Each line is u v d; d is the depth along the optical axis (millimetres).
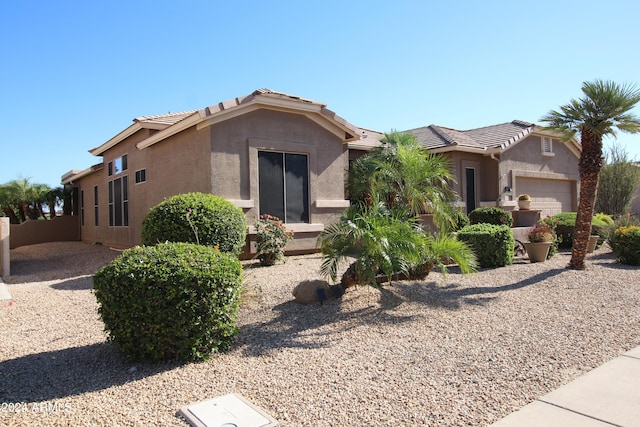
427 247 7367
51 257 15828
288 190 12586
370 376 4453
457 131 21531
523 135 18984
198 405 3766
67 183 24172
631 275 9703
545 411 3682
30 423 3500
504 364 4770
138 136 15594
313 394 4039
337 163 13719
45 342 5656
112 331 4832
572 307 7164
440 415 3629
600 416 3582
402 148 8734
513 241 11391
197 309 4898
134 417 3596
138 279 4680
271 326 6156
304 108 12516
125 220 16891
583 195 10398
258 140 11977
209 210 9547
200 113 10945
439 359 4930
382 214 7320
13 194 25312
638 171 23250
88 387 4223
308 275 9336
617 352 5141
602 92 9641
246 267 10562
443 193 8695
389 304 7176
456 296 7824
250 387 4199
